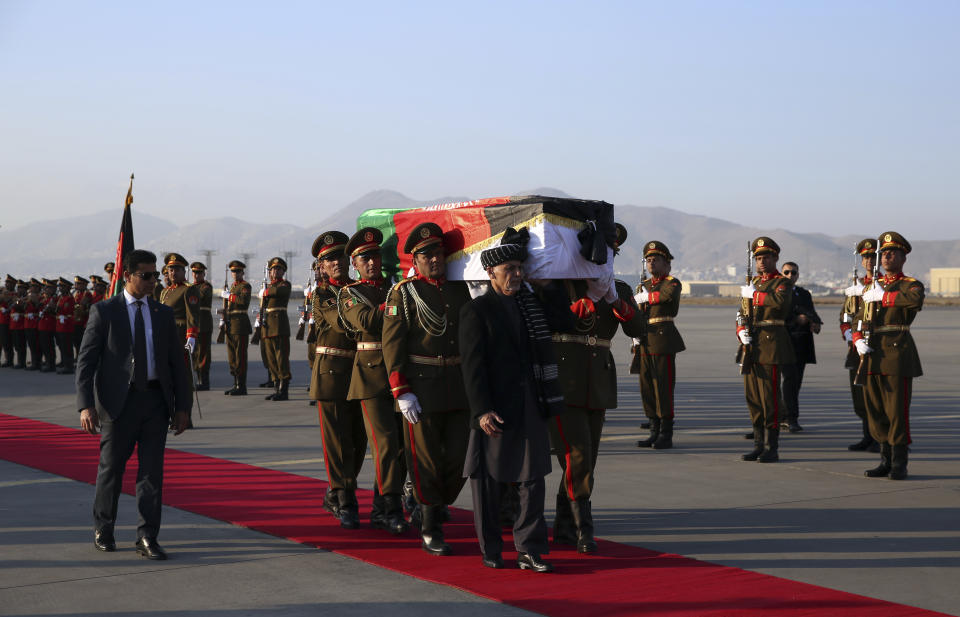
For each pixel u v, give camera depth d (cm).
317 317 668
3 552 584
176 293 1404
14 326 2178
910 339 817
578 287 607
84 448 993
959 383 1652
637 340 995
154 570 544
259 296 1466
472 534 631
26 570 545
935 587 507
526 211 566
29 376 1989
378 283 641
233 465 891
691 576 527
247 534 630
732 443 1034
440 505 587
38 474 849
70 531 637
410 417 575
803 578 524
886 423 827
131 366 573
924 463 905
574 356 590
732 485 794
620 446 1016
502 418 538
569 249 563
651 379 998
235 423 1192
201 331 1584
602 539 615
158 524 577
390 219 661
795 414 1120
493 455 542
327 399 657
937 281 17825
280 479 820
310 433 1105
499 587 508
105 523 586
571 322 573
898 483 803
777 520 664
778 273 929
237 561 564
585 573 535
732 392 1541
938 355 2270
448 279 604
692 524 654
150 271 583
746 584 512
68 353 2050
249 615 465
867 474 832
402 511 659
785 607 473
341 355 667
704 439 1065
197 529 643
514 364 542
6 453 959
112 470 582
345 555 577
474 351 538
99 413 576
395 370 581
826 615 461
